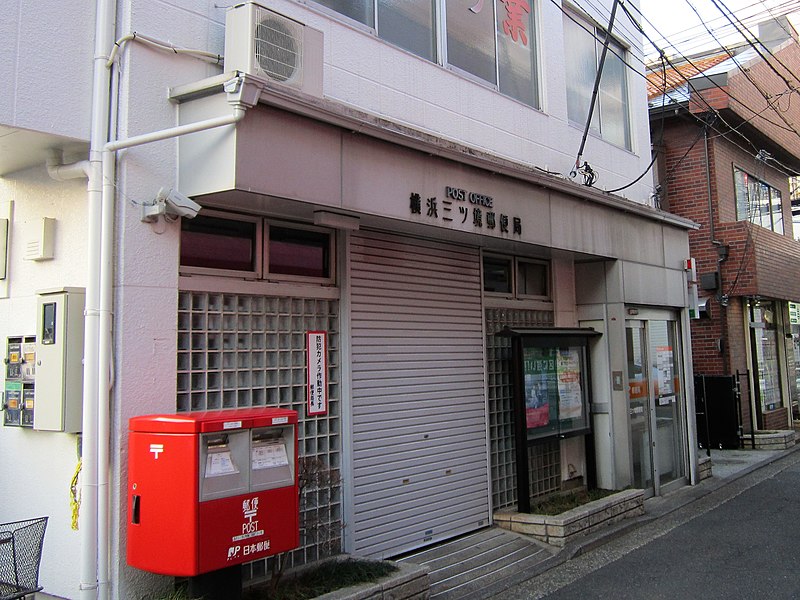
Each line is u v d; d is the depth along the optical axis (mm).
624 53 11258
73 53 4664
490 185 7070
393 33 6949
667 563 6781
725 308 14055
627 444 9102
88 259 4504
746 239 13836
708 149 14219
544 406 8172
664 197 14531
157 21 4883
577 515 7422
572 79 9828
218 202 5129
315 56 5348
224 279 5230
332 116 5246
